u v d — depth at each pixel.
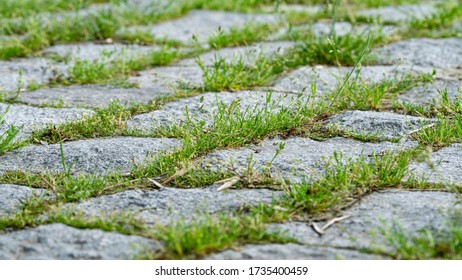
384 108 5.23
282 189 3.86
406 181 3.93
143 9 8.67
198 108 5.04
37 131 4.86
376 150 4.42
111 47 7.28
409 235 3.34
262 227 3.42
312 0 9.33
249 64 6.39
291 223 3.53
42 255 3.27
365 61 6.41
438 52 6.75
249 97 5.49
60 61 6.80
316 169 4.11
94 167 4.28
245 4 9.03
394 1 9.05
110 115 5.02
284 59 6.31
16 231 3.50
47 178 4.13
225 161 4.23
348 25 7.95
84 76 6.16
